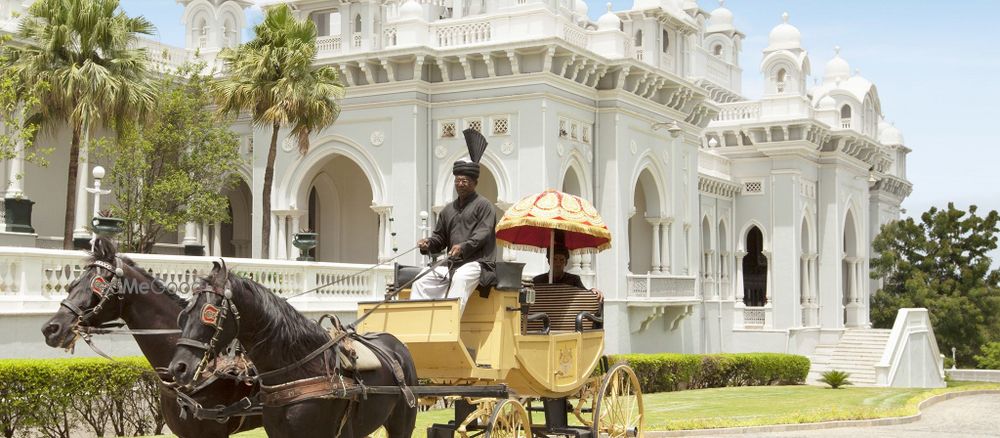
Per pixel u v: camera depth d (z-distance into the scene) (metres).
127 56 24.77
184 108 29.95
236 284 8.13
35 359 14.97
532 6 30.75
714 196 46.03
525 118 30.44
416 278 10.21
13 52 24.09
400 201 31.31
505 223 12.41
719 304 45.19
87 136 26.36
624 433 13.12
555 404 12.45
